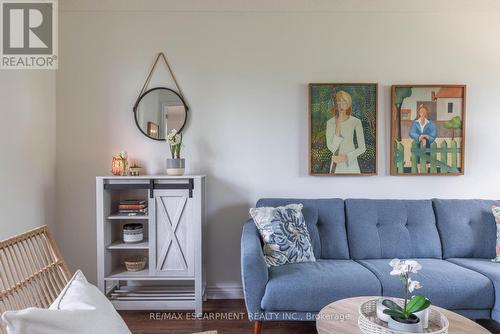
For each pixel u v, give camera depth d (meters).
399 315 1.32
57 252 1.54
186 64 2.70
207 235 2.71
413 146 2.69
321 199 2.54
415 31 2.72
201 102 2.71
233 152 2.72
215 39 2.70
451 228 2.42
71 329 0.92
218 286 2.72
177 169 2.49
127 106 2.71
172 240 2.37
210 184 2.72
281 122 2.72
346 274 1.96
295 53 2.71
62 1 2.63
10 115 2.14
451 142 2.69
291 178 2.72
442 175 2.72
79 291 1.12
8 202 2.11
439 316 1.38
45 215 2.53
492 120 2.74
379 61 2.72
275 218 2.23
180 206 2.37
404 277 1.41
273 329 2.19
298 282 1.89
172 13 2.69
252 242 2.03
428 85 2.67
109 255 2.46
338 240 2.39
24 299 1.29
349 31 2.71
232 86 2.71
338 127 2.68
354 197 2.73
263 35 2.71
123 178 2.36
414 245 2.38
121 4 2.67
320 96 2.68
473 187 2.74
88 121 2.69
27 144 2.31
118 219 2.60
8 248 1.32
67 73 2.68
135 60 2.70
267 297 1.88
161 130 2.70
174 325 2.25
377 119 2.69
